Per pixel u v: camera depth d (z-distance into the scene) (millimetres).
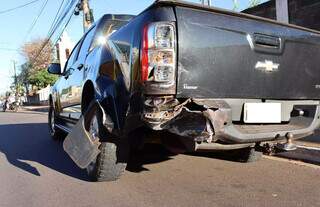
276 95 4316
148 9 3877
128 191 4582
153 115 3627
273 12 10789
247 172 5363
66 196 4551
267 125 4281
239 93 4035
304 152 6320
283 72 4352
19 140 9477
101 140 4527
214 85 3863
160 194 4453
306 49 4559
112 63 4414
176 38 3680
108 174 4703
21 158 6980
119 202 4230
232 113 4031
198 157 6285
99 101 4547
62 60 20000
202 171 5438
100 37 5930
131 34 4012
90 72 5258
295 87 4469
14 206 4332
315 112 4742
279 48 4309
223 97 3943
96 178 4785
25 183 5258
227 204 4062
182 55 3689
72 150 4887
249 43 4078
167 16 3699
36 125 13656
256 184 4785
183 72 3695
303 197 4254
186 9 3793
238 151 5820
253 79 4113
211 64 3832
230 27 3988
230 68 3947
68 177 5430
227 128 3785
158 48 3637
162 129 3676
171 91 3648
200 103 3705
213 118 3535
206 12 3893
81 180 5215
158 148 5586
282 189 4562
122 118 4109
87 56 5750
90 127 4801
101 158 4582
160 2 3721
